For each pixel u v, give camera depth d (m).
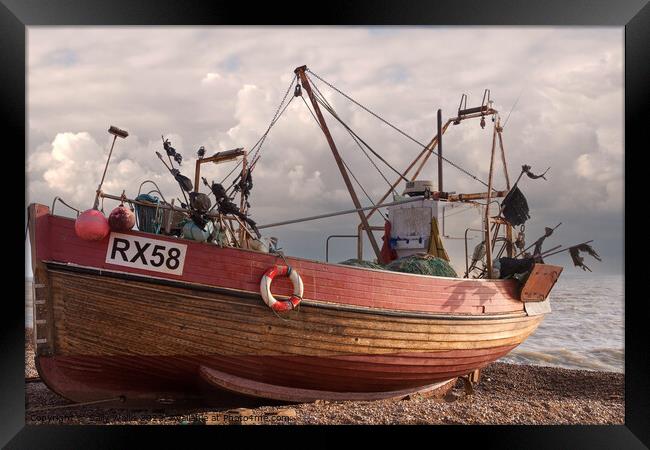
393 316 9.35
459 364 10.68
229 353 8.77
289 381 9.42
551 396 11.91
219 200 8.70
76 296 8.34
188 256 8.39
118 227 8.15
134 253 8.31
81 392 9.15
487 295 10.84
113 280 8.28
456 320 10.15
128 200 8.59
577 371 14.53
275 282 8.62
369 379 9.77
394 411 9.62
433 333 9.86
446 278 10.11
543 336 19.83
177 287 8.34
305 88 12.05
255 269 8.58
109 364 8.91
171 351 8.74
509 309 11.42
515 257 12.45
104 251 8.27
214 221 8.75
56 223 8.27
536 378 13.73
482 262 12.27
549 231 12.00
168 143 10.21
